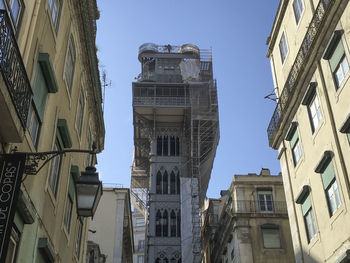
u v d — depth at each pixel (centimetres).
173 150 6075
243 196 3734
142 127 6162
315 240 1995
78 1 1755
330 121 1875
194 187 5453
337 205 1817
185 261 4984
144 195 6812
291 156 2342
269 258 3428
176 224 5481
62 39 1591
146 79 6266
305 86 2150
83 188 972
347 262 1688
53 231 1476
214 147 5909
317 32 1975
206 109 5928
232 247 3684
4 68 813
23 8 1125
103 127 2455
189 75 6259
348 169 1730
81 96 1994
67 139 1563
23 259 1169
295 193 2267
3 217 797
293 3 2420
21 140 912
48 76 1339
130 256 4488
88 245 2766
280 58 2606
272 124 2545
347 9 1778
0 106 824
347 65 1769
